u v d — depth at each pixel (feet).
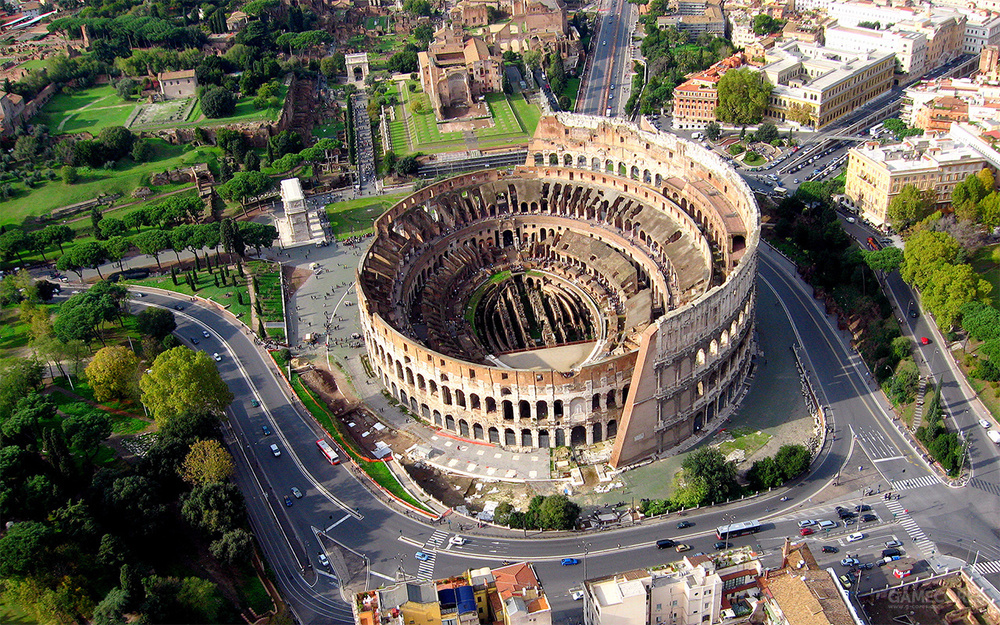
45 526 601.21
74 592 577.84
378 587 630.74
